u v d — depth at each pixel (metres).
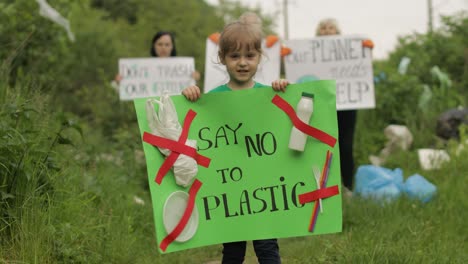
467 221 6.37
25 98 5.94
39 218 4.75
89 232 5.16
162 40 9.66
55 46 9.15
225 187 3.99
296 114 4.04
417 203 6.86
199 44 20.61
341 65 8.55
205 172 3.99
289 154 4.05
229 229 3.96
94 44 16.72
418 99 11.02
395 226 6.00
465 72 12.68
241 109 4.07
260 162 4.04
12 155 4.86
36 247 4.54
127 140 8.58
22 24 8.59
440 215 6.57
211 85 7.79
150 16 22.22
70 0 9.36
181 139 3.88
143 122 3.89
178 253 5.78
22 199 4.87
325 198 4.03
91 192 5.89
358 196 7.02
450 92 11.54
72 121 5.38
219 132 4.05
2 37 8.41
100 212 5.71
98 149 8.57
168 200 3.82
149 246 5.89
